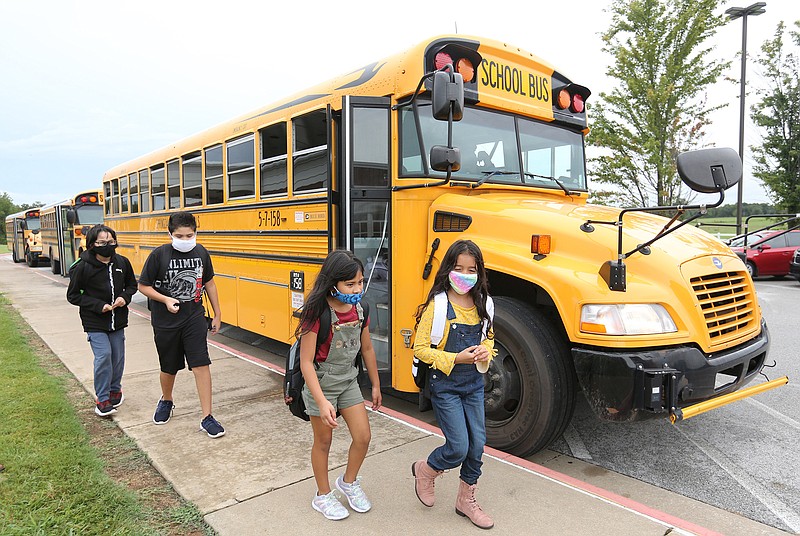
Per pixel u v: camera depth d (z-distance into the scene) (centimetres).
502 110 495
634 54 1500
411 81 443
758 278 1585
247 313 675
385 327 470
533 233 393
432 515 298
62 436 401
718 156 313
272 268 613
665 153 1534
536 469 351
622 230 377
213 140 739
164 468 358
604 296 345
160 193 939
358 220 457
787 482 368
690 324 350
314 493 322
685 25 1458
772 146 1909
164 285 414
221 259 736
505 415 401
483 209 421
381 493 321
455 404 283
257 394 517
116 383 470
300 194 554
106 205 1292
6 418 437
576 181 566
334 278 274
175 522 295
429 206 450
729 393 377
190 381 555
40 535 275
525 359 376
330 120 468
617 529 283
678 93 1484
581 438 447
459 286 277
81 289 445
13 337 749
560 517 294
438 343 279
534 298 429
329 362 285
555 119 535
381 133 459
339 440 401
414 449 382
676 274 355
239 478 343
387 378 464
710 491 357
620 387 335
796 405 513
